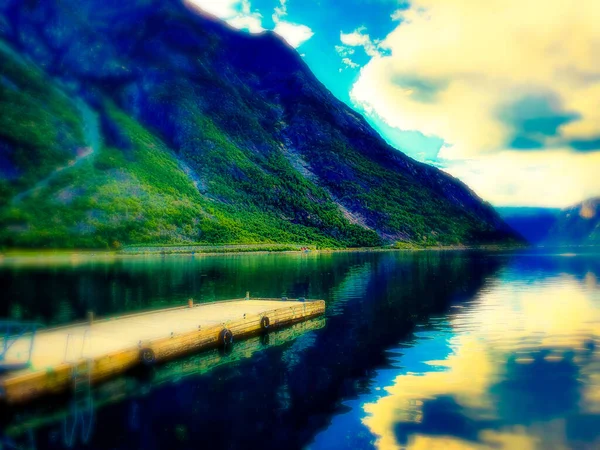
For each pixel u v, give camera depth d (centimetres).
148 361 2259
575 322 3484
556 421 1758
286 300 3875
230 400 1973
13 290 5406
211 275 7244
